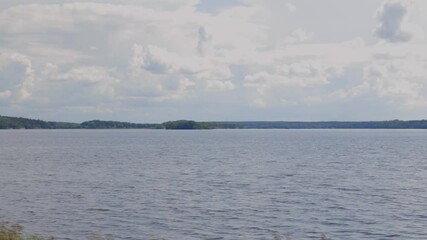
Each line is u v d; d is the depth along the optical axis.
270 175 70.81
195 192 53.41
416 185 59.84
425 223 38.12
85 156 109.94
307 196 50.81
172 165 87.12
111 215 40.59
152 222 38.12
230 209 43.34
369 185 59.66
